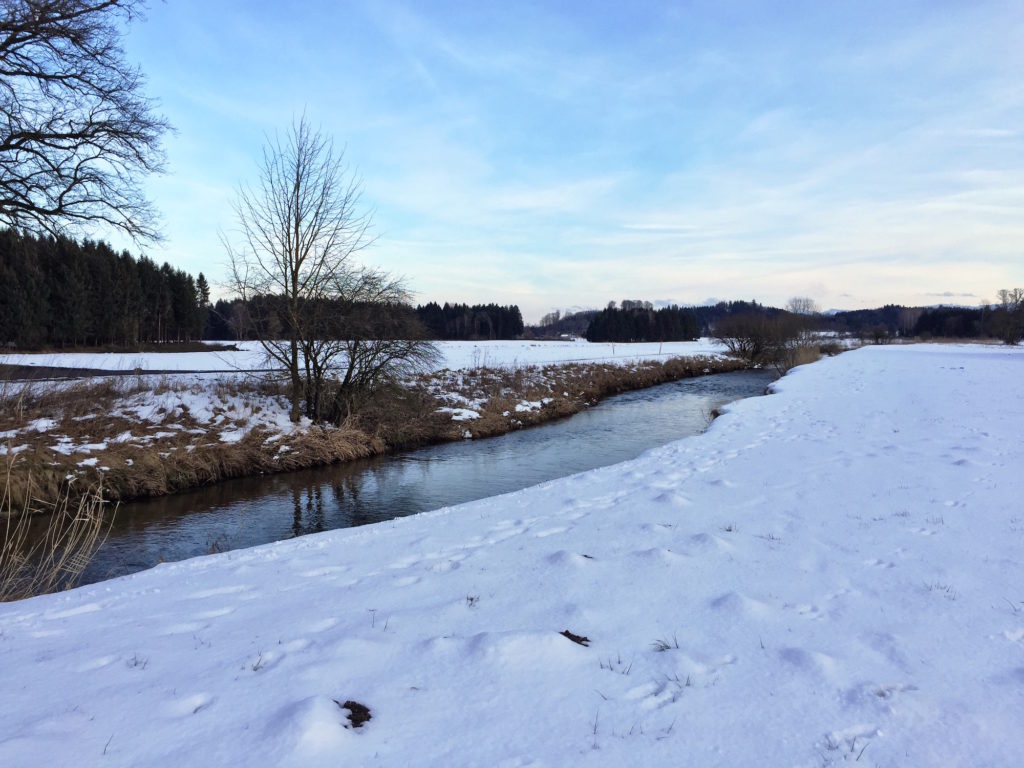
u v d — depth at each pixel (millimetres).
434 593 4637
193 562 6160
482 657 3336
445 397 21875
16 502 10742
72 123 14000
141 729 2725
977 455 8680
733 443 11430
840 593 4242
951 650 3365
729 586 4453
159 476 12461
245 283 15852
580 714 2811
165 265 65062
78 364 27109
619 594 4371
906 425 12133
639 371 34750
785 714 2773
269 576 5434
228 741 2604
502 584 4738
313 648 3605
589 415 22656
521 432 19438
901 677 3082
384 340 17156
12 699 3076
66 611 4723
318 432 15906
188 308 65750
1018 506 6133
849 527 5766
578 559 5055
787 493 7238
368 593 4723
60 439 12906
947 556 4855
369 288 16641
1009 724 2654
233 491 12648
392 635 3785
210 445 14000
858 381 23219
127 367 25594
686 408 23875
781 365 41219
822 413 14938
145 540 9570
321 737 2559
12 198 13875
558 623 3900
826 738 2584
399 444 17359
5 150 13516
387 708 2875
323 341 16547
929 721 2686
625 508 6996
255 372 19703
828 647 3445
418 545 6148
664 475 8906
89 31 13195
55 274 47156
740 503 6922
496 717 2791
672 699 2932
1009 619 3734
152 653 3688
